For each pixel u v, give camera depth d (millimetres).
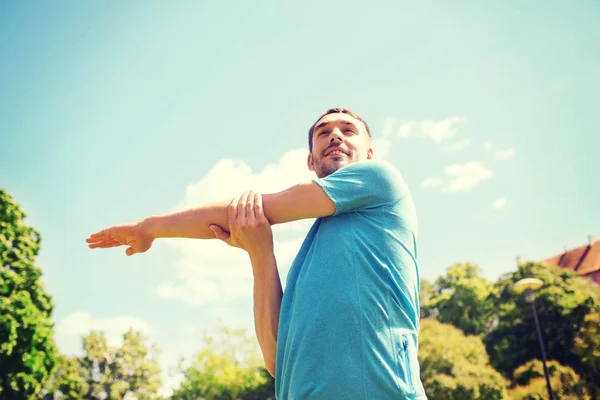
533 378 25734
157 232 1686
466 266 40094
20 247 23125
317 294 1383
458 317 36594
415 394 1305
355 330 1304
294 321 1389
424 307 38406
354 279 1372
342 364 1271
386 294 1370
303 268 1497
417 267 1557
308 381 1283
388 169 1578
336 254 1427
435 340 25203
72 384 35094
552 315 30531
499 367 31000
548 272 32844
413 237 1570
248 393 35562
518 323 31641
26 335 21766
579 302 29766
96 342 49406
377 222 1504
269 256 1605
